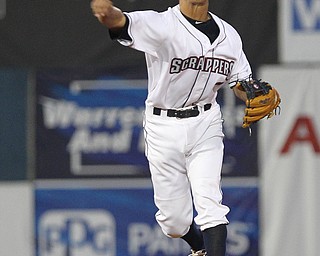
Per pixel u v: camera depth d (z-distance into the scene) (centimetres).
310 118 2777
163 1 2759
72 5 2812
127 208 2819
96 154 2823
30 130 2839
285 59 2778
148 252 2819
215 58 1680
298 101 2777
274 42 2778
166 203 1797
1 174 2841
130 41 1590
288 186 2780
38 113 2836
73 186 2828
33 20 2819
